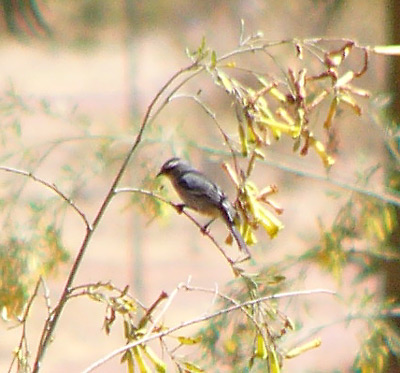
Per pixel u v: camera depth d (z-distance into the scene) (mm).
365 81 19859
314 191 22188
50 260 10414
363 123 14281
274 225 7590
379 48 7566
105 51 44438
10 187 12750
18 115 12219
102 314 22688
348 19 19859
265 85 7348
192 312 22516
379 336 11398
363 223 11672
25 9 18734
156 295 23531
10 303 9391
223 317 10633
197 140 12953
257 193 7738
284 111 7684
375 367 11227
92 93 39719
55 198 11398
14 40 42906
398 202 11484
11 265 9898
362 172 12031
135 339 6996
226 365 10438
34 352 19438
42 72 43625
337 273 11586
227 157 12922
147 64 36938
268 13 23641
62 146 17047
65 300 7090
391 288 12742
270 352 7109
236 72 17078
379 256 11883
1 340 19609
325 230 11664
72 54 44562
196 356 11227
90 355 20859
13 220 11016
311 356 18062
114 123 13242
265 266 11711
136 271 21422
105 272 24422
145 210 11555
